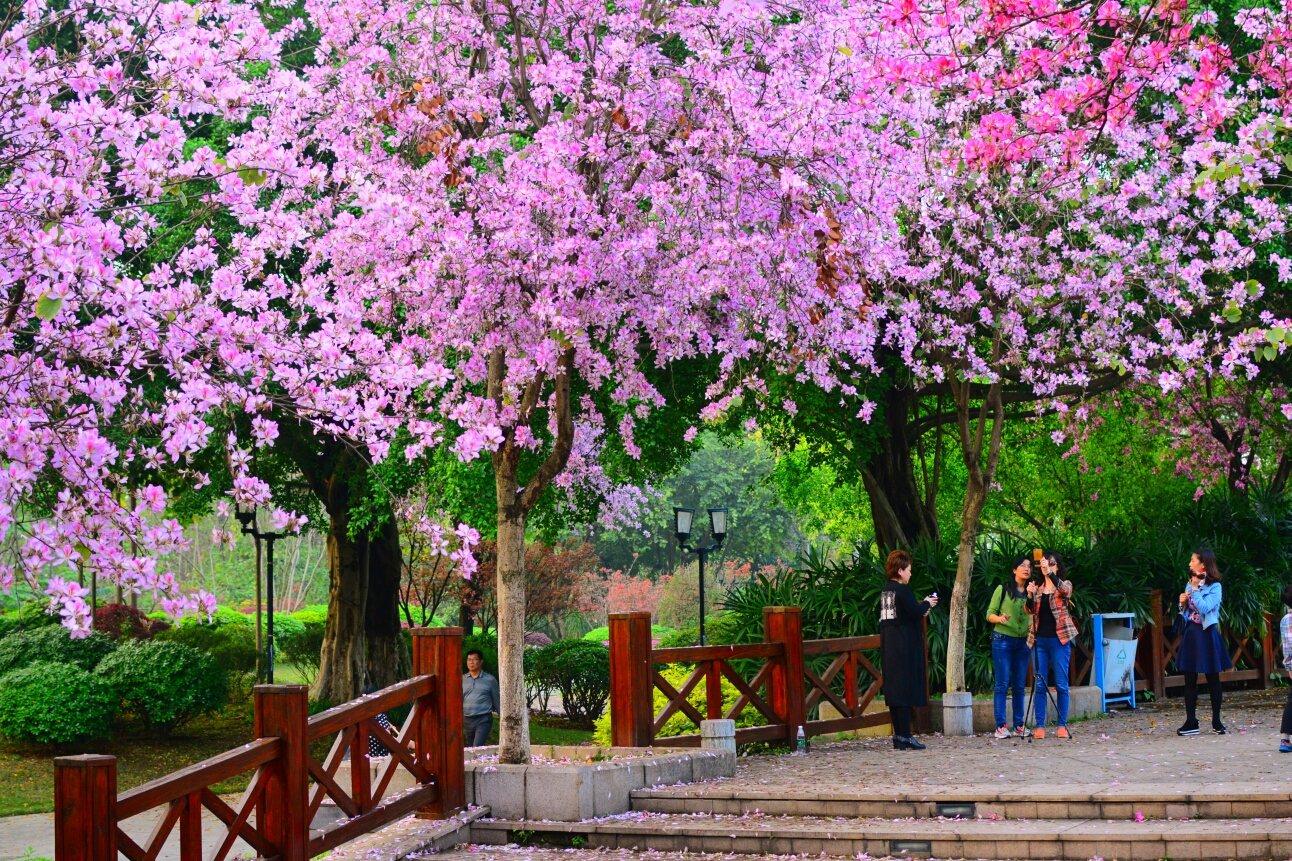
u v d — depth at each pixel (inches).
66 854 197.6
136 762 590.2
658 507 1845.5
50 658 684.1
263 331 228.1
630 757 348.2
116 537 194.7
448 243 302.7
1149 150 459.5
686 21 344.8
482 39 370.3
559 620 1660.9
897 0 267.9
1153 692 574.6
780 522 2122.3
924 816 282.8
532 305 305.6
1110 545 613.6
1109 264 467.8
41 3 221.6
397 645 781.9
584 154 319.0
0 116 199.2
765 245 313.6
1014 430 828.6
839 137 325.4
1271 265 517.7
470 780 317.4
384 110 332.2
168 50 217.8
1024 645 432.1
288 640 810.2
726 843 280.7
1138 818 262.2
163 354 215.3
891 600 415.2
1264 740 375.2
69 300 203.2
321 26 358.3
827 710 526.6
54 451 199.3
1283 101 250.5
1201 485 796.0
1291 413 293.7
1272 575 649.6
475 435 247.6
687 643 713.0
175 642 657.6
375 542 775.7
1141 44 277.1
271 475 756.0
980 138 270.2
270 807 246.7
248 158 226.8
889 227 379.6
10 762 577.0
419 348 327.0
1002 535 755.4
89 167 205.6
